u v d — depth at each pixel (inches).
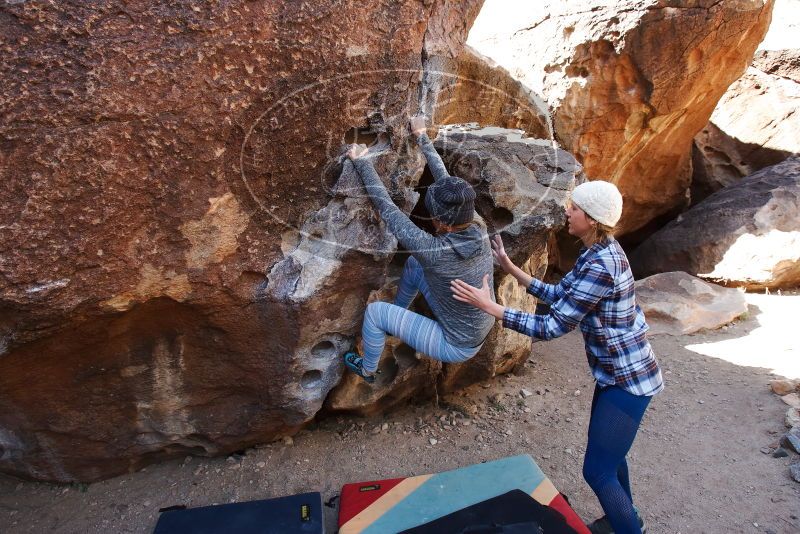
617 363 80.9
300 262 94.0
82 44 68.3
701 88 196.2
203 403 104.1
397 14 88.5
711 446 121.6
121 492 106.7
